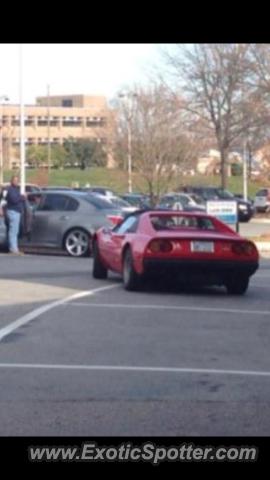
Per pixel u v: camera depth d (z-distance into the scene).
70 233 27.39
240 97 50.41
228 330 14.30
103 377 10.88
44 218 27.67
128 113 53.50
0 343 12.89
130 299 17.50
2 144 96.06
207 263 17.92
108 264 20.09
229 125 51.59
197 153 53.34
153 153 48.81
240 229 45.34
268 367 11.61
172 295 18.28
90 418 9.15
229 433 8.71
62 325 14.43
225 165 55.41
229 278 18.41
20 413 9.30
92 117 128.62
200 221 19.19
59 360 11.80
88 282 20.20
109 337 13.45
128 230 19.23
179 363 11.74
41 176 86.19
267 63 46.78
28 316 15.28
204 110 52.72
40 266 23.94
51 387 10.36
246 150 56.25
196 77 52.28
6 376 10.88
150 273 17.94
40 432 8.69
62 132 127.94
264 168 51.09
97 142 87.44
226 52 50.44
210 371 11.30
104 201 28.20
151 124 50.53
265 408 9.59
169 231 18.38
